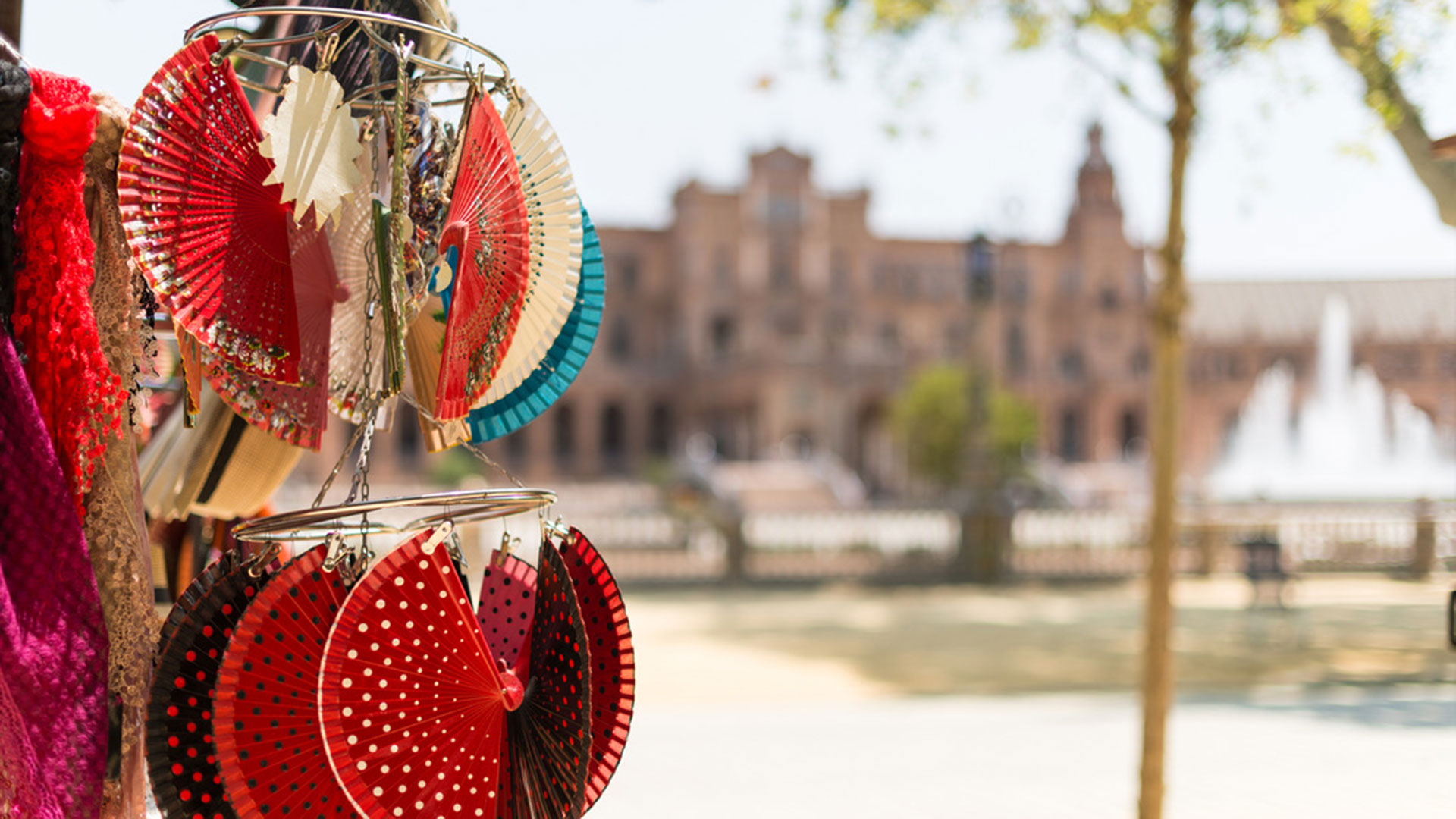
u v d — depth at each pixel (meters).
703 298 74.19
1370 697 7.91
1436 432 61.41
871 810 5.11
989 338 79.00
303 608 1.61
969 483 21.30
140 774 1.75
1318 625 12.73
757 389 64.88
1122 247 82.69
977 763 6.16
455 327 1.89
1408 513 19.78
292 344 1.81
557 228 1.95
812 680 10.09
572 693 1.69
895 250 78.38
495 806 1.66
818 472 45.91
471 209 1.88
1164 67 6.48
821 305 75.19
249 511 2.81
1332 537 19.38
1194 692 8.62
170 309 1.66
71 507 1.67
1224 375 88.25
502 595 2.02
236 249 1.74
